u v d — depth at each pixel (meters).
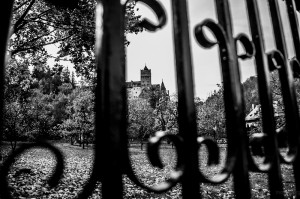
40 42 11.36
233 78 1.09
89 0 9.84
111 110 0.75
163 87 114.56
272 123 1.24
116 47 0.79
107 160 0.72
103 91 0.77
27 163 16.28
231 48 1.11
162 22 0.95
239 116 1.07
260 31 1.32
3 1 0.98
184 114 0.90
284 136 1.41
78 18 10.14
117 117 0.76
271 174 1.21
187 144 0.88
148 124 50.88
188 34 0.97
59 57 11.48
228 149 1.06
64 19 10.24
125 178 9.94
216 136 44.44
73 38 11.02
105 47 0.78
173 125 44.03
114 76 0.77
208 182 0.90
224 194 7.40
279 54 1.44
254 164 1.08
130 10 8.85
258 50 1.29
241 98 1.10
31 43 10.95
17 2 10.59
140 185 0.89
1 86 0.98
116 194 0.71
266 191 7.58
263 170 1.12
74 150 35.34
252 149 1.19
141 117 50.44
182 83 0.92
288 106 1.48
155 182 10.45
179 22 0.96
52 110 62.44
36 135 28.25
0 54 0.96
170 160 21.83
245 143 1.07
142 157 24.86
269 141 1.21
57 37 11.59
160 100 49.44
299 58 1.67
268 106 1.24
